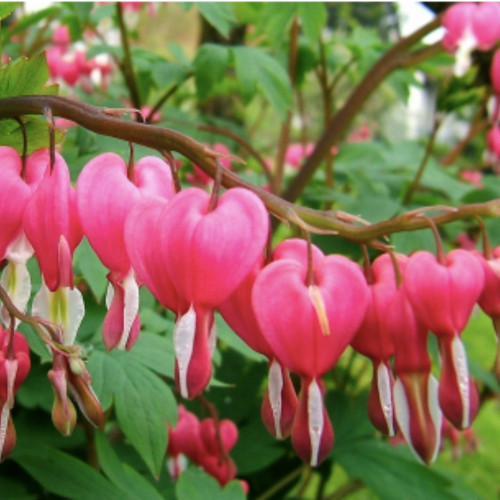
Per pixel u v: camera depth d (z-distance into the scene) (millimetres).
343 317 245
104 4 587
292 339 243
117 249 248
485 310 261
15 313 257
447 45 502
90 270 362
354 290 247
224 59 523
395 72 627
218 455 400
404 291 255
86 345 371
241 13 616
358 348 261
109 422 497
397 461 502
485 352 1051
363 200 539
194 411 510
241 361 536
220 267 237
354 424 525
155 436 355
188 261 237
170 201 241
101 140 402
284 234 709
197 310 238
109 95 678
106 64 688
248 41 641
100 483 364
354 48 625
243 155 744
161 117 622
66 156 399
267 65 523
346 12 898
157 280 242
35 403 378
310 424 244
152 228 242
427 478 494
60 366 255
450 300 251
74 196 250
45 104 258
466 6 500
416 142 734
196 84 528
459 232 549
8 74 293
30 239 249
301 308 243
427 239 484
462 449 783
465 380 251
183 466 403
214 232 236
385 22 1013
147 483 371
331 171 618
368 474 497
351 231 258
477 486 876
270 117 1147
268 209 251
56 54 643
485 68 554
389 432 260
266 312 244
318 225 256
